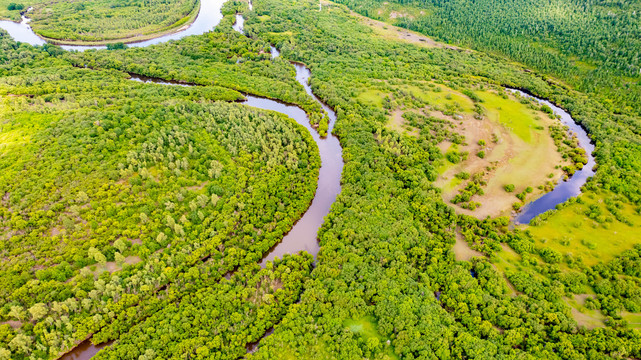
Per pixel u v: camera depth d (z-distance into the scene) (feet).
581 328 324.39
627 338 314.14
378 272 365.20
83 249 376.68
